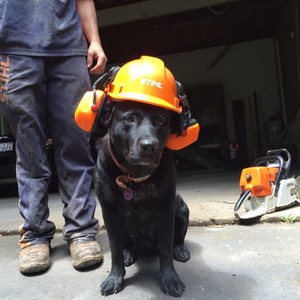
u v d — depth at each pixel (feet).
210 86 31.09
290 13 22.95
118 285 4.44
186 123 4.07
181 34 28.40
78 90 5.62
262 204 7.25
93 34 6.08
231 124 31.71
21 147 5.51
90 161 5.92
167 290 4.30
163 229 4.51
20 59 5.26
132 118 3.77
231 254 5.50
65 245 6.33
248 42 31.68
